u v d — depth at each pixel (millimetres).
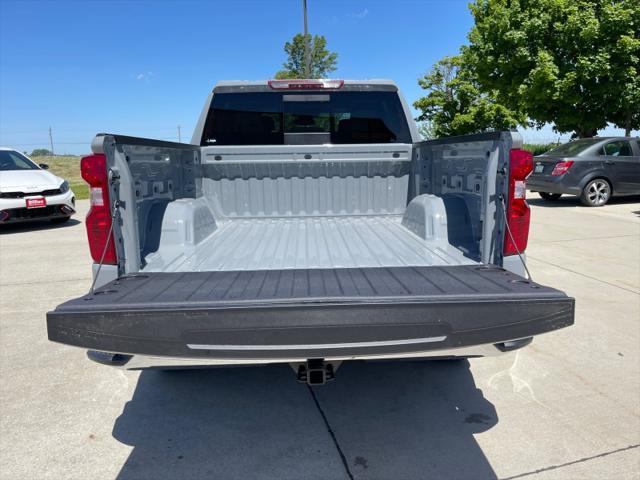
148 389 3369
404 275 2410
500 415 2986
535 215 10586
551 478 2410
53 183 9961
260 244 3482
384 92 4297
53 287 5809
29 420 2971
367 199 4484
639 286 5453
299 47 29312
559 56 18000
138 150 2902
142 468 2521
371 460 2572
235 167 4363
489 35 19297
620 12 16188
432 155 3908
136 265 2650
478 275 2400
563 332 4219
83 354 3934
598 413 2984
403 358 2418
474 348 2322
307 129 4309
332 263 2934
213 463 2561
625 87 16906
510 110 21156
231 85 4203
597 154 11602
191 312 1944
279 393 3312
